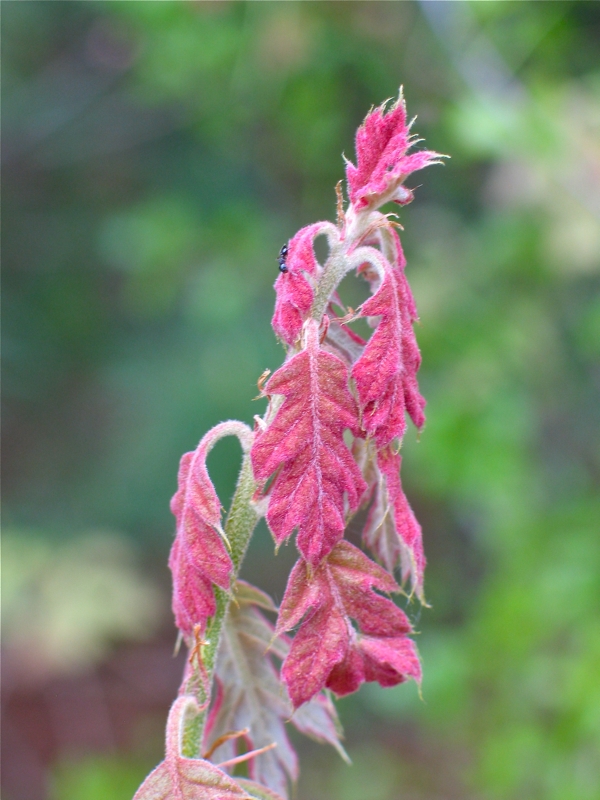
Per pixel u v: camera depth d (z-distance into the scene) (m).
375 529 1.21
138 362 6.24
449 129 3.36
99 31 6.00
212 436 1.14
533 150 3.13
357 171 1.14
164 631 6.46
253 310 5.23
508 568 3.31
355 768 4.97
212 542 1.10
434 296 3.68
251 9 3.80
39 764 5.31
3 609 4.55
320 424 1.02
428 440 3.39
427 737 5.08
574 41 3.81
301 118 3.99
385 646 1.05
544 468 4.10
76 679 5.92
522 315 3.64
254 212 4.53
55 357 7.04
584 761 2.68
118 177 6.76
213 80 4.26
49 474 6.92
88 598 4.69
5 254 6.96
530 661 2.95
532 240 3.52
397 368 1.06
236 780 1.19
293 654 1.03
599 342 3.49
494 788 2.88
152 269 4.48
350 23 3.73
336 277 1.12
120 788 4.33
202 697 1.14
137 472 5.89
